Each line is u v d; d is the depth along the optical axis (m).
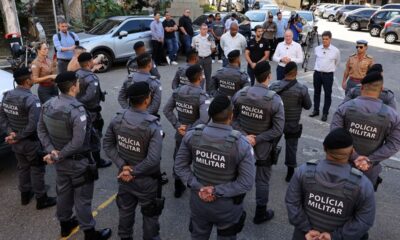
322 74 6.50
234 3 24.67
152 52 11.20
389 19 18.84
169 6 16.41
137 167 2.77
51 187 4.30
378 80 2.87
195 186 2.48
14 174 4.64
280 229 3.56
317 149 5.47
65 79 2.91
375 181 3.13
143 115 2.76
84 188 3.12
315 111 6.89
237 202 2.47
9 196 4.11
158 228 3.08
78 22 14.11
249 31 13.26
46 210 3.85
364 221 2.02
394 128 2.88
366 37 20.42
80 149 3.02
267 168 3.49
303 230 2.19
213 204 2.44
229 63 4.82
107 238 3.39
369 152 2.98
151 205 2.94
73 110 2.92
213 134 2.41
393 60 13.34
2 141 4.21
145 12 15.70
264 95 3.29
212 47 7.93
